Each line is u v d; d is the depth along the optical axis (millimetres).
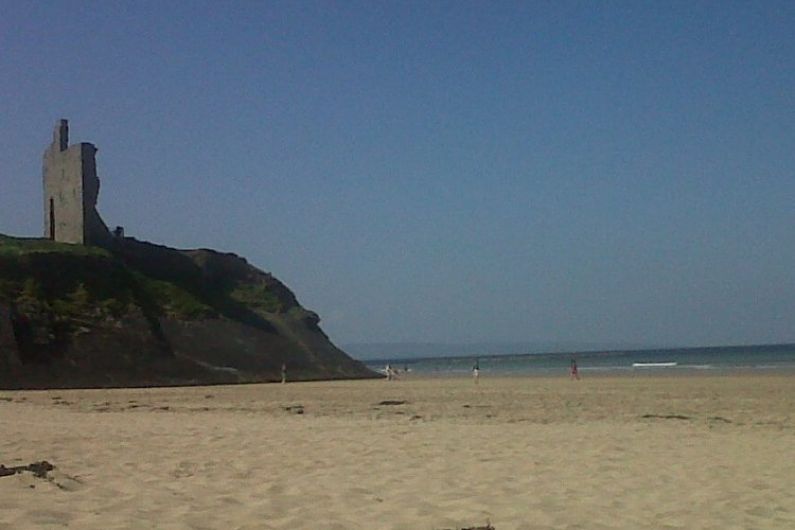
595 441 13203
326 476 9719
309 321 80875
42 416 20750
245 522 7176
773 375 48094
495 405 24281
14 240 68188
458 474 9898
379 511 7746
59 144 75812
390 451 11914
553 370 82125
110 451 11742
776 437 14023
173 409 24578
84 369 57406
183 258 81312
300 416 20672
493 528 7070
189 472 9945
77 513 7324
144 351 61812
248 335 71625
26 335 57781
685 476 9789
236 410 23750
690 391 30844
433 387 39375
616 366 88188
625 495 8617
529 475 9836
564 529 7094
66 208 74875
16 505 7574
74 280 65062
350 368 75750
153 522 7059
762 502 8289
